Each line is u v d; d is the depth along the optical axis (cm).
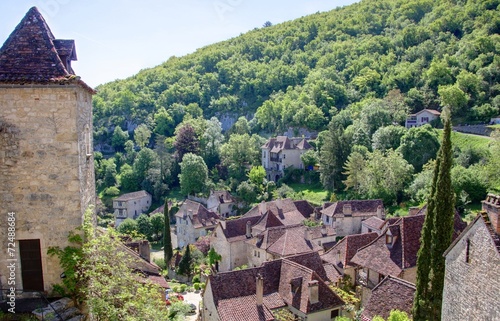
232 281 3066
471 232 1600
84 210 1661
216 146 10988
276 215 5966
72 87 1538
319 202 7669
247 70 15738
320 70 14050
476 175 5756
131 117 13575
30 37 1590
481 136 7519
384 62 13138
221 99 14338
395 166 6631
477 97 9469
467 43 11375
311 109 11175
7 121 1518
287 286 3116
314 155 9088
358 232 5756
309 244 4534
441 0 15650
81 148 1628
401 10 16500
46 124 1542
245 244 5178
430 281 2150
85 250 1535
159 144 10438
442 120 8844
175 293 4397
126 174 10375
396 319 2017
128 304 1555
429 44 12838
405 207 6219
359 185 7250
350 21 17425
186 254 5272
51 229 1583
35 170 1554
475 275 1567
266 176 10031
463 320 1645
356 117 10331
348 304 2991
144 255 3900
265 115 12081
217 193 8638
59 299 1577
